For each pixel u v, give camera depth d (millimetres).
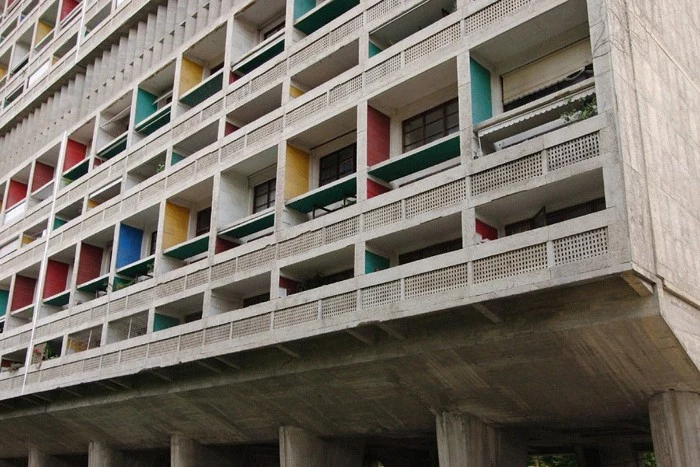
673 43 17109
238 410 21516
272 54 23375
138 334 23938
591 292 13398
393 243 17422
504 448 17359
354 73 19266
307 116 20391
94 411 26094
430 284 15227
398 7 18688
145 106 28984
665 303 12992
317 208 20375
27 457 34312
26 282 33594
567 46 16438
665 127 15344
